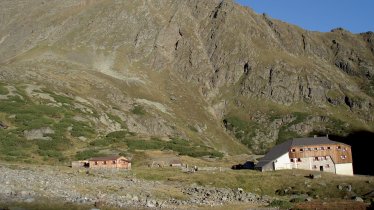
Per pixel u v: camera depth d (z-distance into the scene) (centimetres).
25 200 4903
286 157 11325
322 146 11488
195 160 14000
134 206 5150
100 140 14925
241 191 7719
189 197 6519
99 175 8600
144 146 15275
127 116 19938
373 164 18812
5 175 6506
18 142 12975
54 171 8569
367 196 7162
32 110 15825
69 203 4950
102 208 4850
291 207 6038
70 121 15912
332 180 8481
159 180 8956
